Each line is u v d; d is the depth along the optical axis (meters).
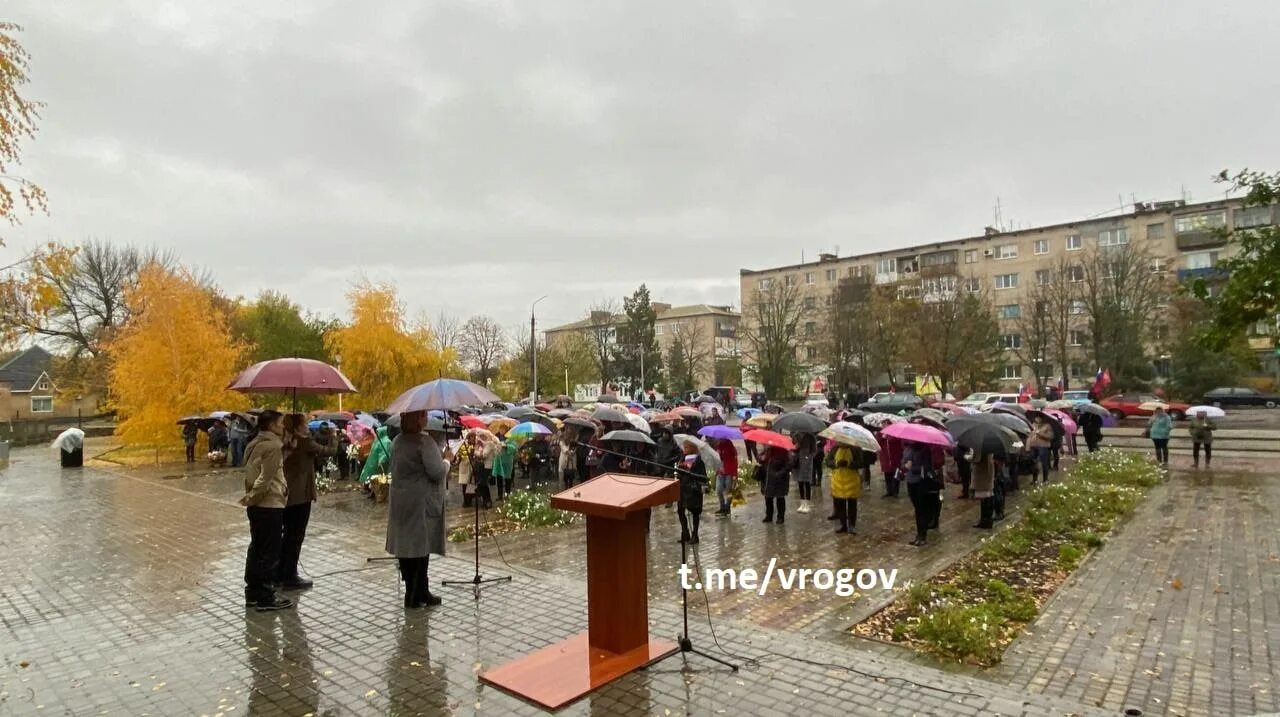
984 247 61.91
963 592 7.79
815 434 13.12
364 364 34.31
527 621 6.42
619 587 5.35
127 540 10.65
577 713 4.48
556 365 55.22
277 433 7.18
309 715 4.57
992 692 4.83
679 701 4.65
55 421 50.66
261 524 6.93
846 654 5.55
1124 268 41.72
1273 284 6.85
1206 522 11.68
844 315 48.75
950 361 40.50
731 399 50.53
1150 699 5.09
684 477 9.98
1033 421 16.73
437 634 6.09
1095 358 41.53
